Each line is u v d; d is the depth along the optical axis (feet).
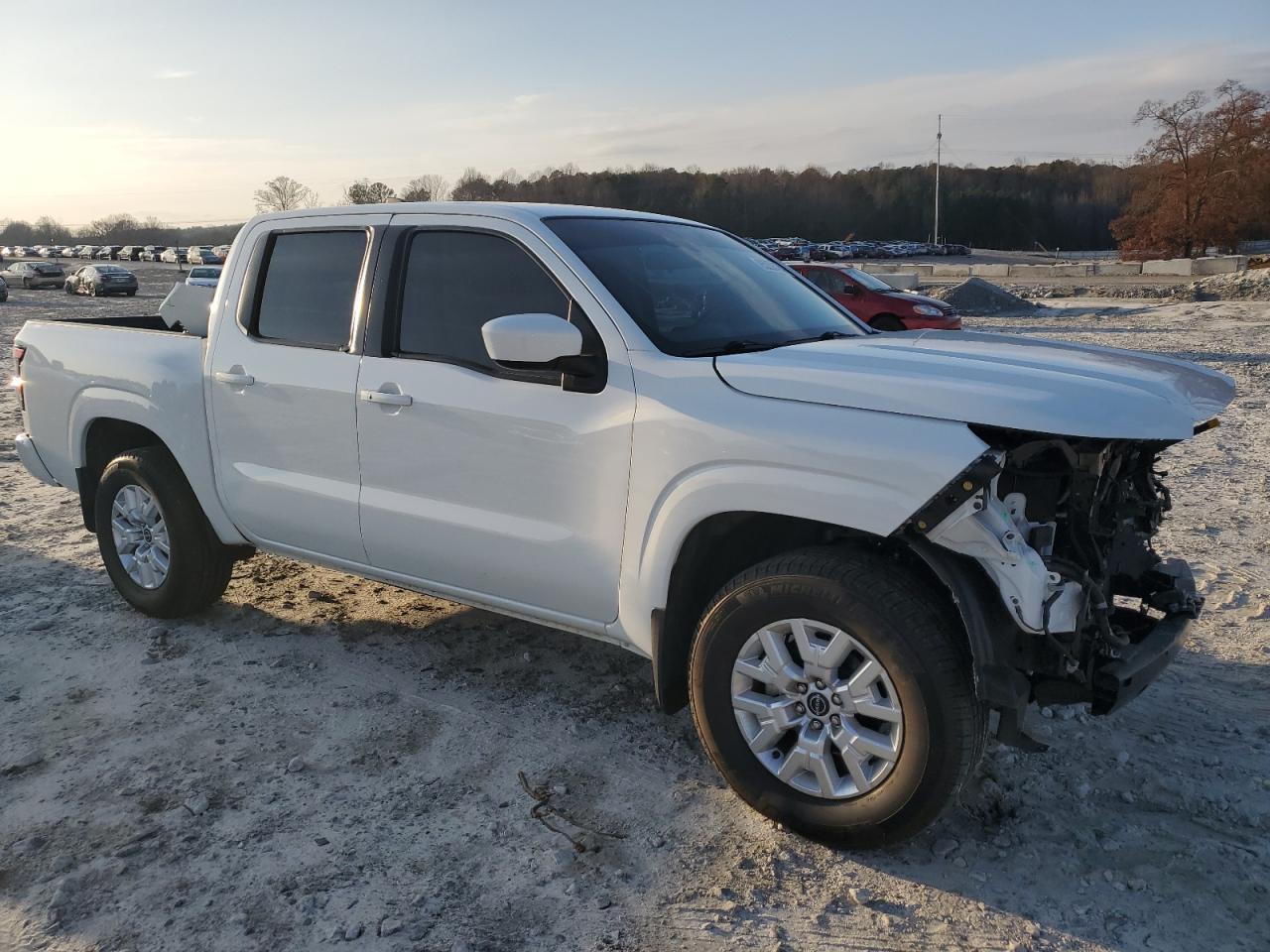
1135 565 10.78
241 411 13.70
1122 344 57.88
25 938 8.61
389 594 16.98
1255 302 85.87
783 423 9.30
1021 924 8.68
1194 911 8.79
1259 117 178.19
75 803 10.66
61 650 14.62
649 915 8.85
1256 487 23.16
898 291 59.31
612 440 10.41
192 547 14.94
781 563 9.51
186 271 213.25
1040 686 9.32
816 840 9.75
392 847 9.86
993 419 8.43
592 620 11.18
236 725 12.37
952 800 8.96
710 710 10.05
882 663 8.92
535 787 10.94
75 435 16.02
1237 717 12.20
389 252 12.51
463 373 11.59
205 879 9.39
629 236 12.35
